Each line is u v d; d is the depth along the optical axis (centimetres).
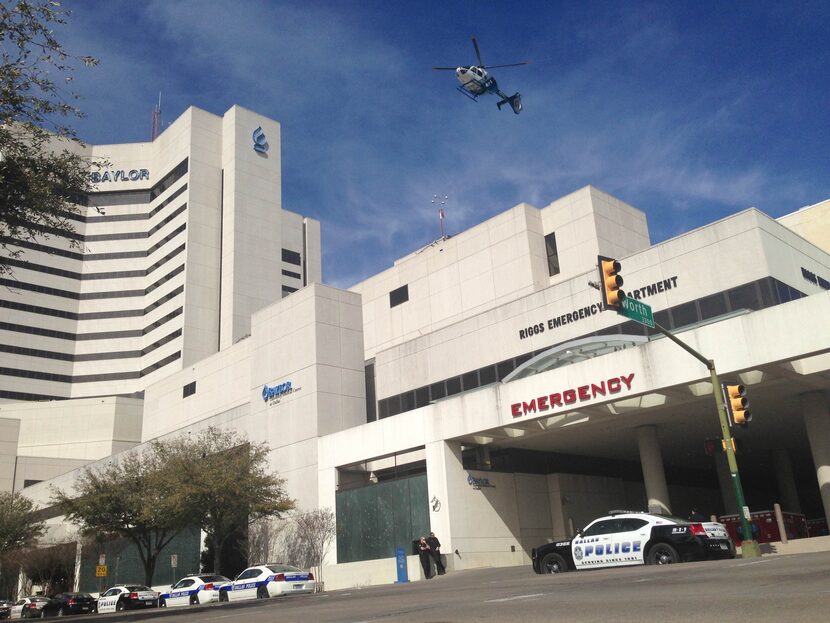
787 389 2922
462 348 4425
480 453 3753
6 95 1614
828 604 734
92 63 1678
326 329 4569
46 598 4534
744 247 3362
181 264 10194
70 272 11169
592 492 4097
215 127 10981
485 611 983
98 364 10794
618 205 5078
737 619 693
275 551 4294
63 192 1828
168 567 5341
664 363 2778
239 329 9688
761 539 2966
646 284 3675
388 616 1058
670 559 1716
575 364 3064
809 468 5272
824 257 3934
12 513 5853
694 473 4984
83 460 9094
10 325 10562
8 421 8781
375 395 4862
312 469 4269
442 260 5469
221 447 4400
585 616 816
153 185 11356
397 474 4084
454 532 3403
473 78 4162
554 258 4988
